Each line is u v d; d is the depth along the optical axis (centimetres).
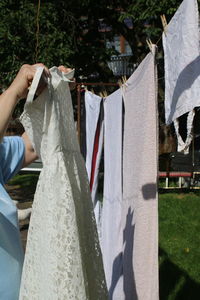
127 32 1102
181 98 204
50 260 153
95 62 1059
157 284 234
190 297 401
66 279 151
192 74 196
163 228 627
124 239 302
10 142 184
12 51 879
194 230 620
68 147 174
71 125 178
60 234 154
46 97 161
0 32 861
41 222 159
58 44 885
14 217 170
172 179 1020
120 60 1199
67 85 172
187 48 195
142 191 253
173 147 819
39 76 153
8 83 921
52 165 160
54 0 965
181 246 546
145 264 249
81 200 174
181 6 201
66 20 971
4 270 164
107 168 390
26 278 159
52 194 158
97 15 1093
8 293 164
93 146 448
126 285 289
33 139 166
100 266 179
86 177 184
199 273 455
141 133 266
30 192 1045
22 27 878
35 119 163
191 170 859
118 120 345
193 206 765
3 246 165
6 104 154
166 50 226
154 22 920
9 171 183
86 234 178
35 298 155
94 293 173
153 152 250
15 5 918
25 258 162
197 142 870
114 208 344
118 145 341
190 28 192
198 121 655
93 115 446
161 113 726
